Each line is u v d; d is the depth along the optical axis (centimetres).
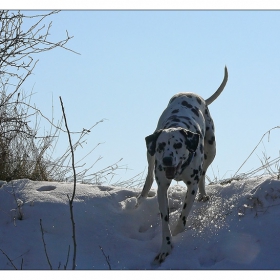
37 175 1122
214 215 935
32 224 930
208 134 1027
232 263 821
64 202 973
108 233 928
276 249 842
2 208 973
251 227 883
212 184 1103
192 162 912
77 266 858
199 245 876
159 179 893
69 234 920
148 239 937
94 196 999
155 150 895
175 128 900
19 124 1109
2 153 1107
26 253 880
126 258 877
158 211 990
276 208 912
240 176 1090
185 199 922
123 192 1033
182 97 1024
